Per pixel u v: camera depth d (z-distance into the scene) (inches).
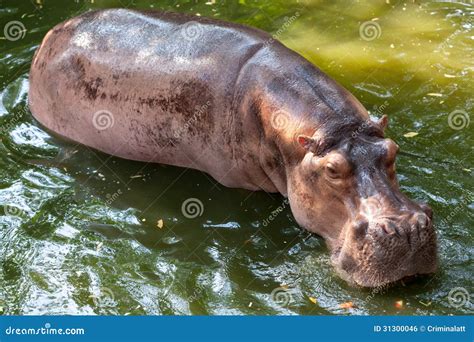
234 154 456.1
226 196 470.0
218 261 422.9
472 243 418.6
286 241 431.8
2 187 478.3
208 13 659.4
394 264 378.0
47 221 452.4
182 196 470.9
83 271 417.1
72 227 448.5
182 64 462.9
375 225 378.3
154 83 469.1
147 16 495.2
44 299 400.5
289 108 424.2
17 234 442.3
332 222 409.7
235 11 661.9
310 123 414.3
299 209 422.9
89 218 455.5
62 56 504.4
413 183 464.4
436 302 384.5
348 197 394.9
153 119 473.4
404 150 494.3
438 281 394.9
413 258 377.1
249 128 442.6
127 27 490.6
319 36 624.7
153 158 491.8
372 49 603.5
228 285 405.7
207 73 455.2
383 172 394.0
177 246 435.2
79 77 495.5
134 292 403.2
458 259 407.8
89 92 491.2
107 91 484.7
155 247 434.3
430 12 650.8
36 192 474.9
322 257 413.7
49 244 435.5
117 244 436.5
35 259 426.0
